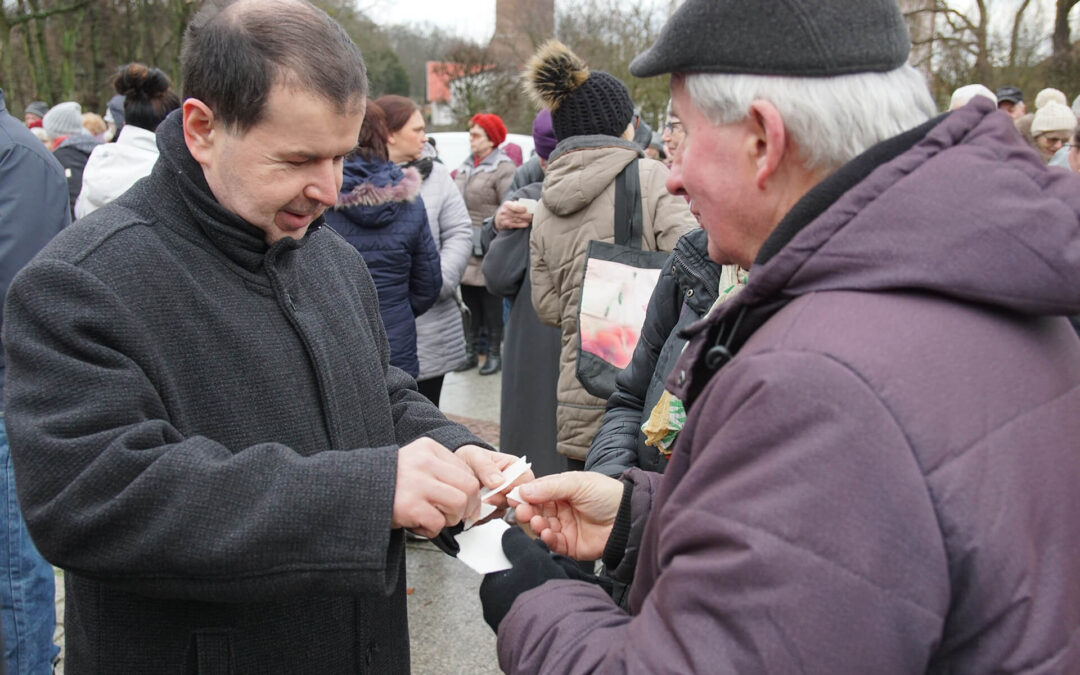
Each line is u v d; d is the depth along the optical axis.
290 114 1.16
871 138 0.88
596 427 2.81
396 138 3.91
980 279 0.76
